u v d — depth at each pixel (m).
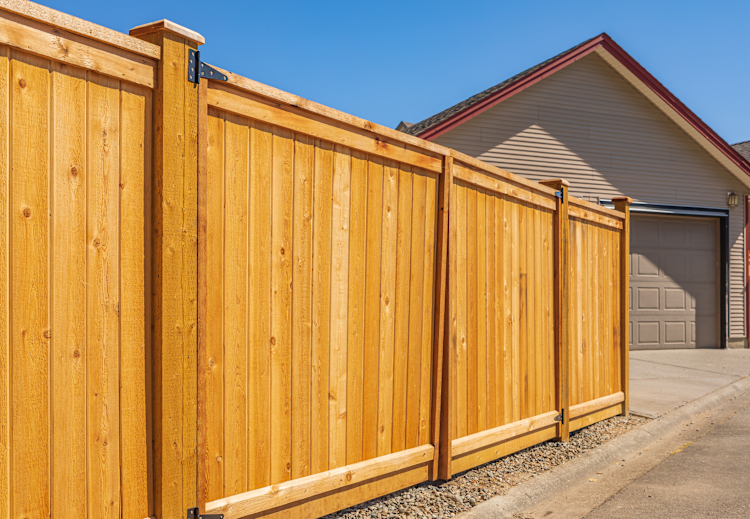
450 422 3.96
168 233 2.40
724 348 12.30
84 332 2.18
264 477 2.87
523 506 3.86
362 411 3.42
